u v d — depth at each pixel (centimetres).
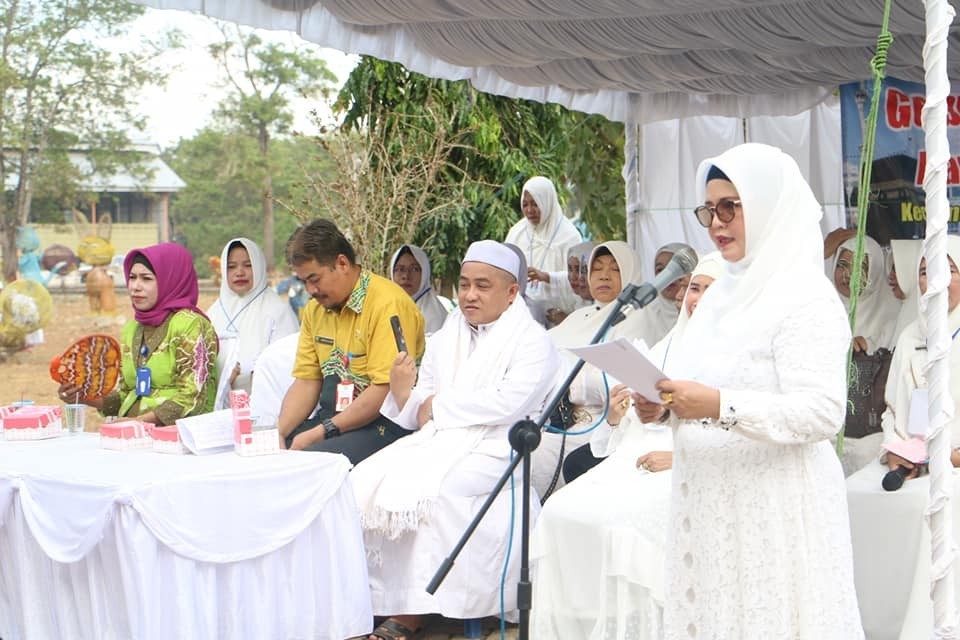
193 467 381
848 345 268
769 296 271
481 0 529
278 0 582
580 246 657
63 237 1988
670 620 287
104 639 368
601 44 588
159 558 355
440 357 482
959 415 413
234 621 372
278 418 530
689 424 282
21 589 392
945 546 266
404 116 825
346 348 491
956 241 426
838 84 691
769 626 269
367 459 457
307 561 395
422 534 442
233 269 650
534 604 418
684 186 828
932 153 269
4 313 1248
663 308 598
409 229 772
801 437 259
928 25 269
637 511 395
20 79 1950
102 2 1997
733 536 275
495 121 880
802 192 277
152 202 2184
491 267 469
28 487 381
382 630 443
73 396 473
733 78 695
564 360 524
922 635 388
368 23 579
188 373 465
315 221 486
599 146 1017
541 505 493
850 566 276
